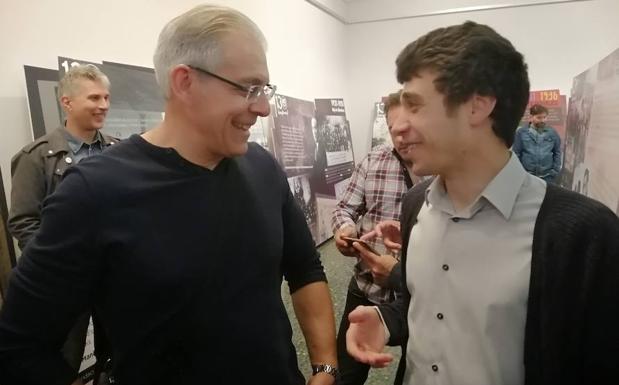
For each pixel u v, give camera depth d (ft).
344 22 22.49
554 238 2.35
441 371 2.75
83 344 6.35
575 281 2.29
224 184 2.95
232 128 2.74
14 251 6.73
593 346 2.27
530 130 17.39
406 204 3.30
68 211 2.55
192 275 2.70
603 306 2.22
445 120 2.39
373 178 6.19
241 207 3.02
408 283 3.06
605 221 2.27
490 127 2.47
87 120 6.92
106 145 7.35
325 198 17.38
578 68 19.70
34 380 2.59
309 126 16.98
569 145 14.79
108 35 8.84
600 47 19.36
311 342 3.62
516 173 2.56
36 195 6.35
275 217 3.29
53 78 7.61
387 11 22.09
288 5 16.24
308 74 18.25
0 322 2.62
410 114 2.50
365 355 2.87
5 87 7.02
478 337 2.57
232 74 2.60
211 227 2.82
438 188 2.84
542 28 19.95
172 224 2.71
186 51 2.60
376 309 3.24
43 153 6.50
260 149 3.56
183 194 2.77
